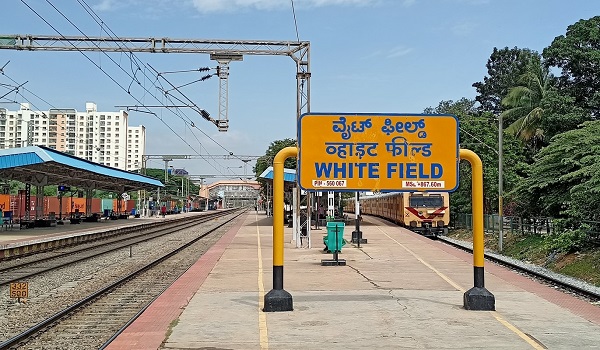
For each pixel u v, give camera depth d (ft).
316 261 65.00
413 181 36.06
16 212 169.89
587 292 46.73
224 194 637.30
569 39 124.67
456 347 26.40
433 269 57.67
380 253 74.79
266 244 89.92
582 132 80.43
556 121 121.08
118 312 38.24
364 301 38.34
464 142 135.85
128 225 156.35
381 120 36.27
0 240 91.40
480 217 36.14
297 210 86.17
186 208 392.68
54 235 107.76
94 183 188.55
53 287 50.70
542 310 35.60
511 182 129.39
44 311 39.34
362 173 35.96
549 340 27.78
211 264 61.77
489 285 46.96
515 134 142.20
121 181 176.35
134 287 49.85
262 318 32.71
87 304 40.93
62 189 170.30
